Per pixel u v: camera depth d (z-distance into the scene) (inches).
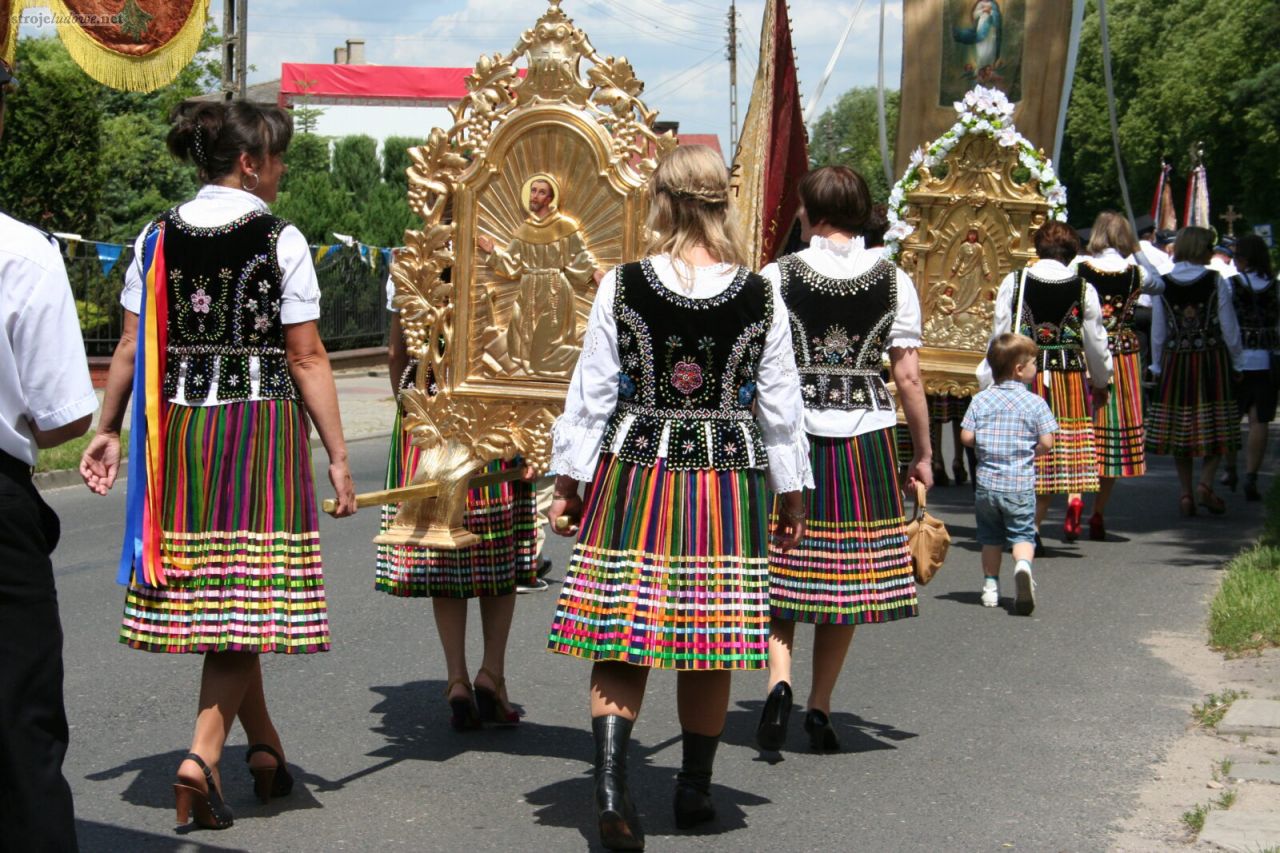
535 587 303.6
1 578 113.7
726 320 152.2
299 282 159.9
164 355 158.4
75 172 834.2
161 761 186.1
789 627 194.4
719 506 152.1
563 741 197.2
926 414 198.2
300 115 1745.8
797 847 157.4
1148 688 223.8
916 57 465.7
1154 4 1710.1
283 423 160.4
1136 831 161.6
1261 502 436.1
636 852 153.4
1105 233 367.6
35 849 113.7
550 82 192.7
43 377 115.4
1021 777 181.5
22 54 1178.6
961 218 378.9
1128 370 363.9
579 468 152.9
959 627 268.8
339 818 165.6
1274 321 434.3
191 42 523.8
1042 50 457.4
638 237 190.9
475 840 159.3
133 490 157.3
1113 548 356.2
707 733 160.6
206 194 161.5
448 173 195.3
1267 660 238.2
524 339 194.1
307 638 160.2
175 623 157.5
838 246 193.3
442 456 193.0
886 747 195.0
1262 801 169.8
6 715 112.7
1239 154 1598.2
